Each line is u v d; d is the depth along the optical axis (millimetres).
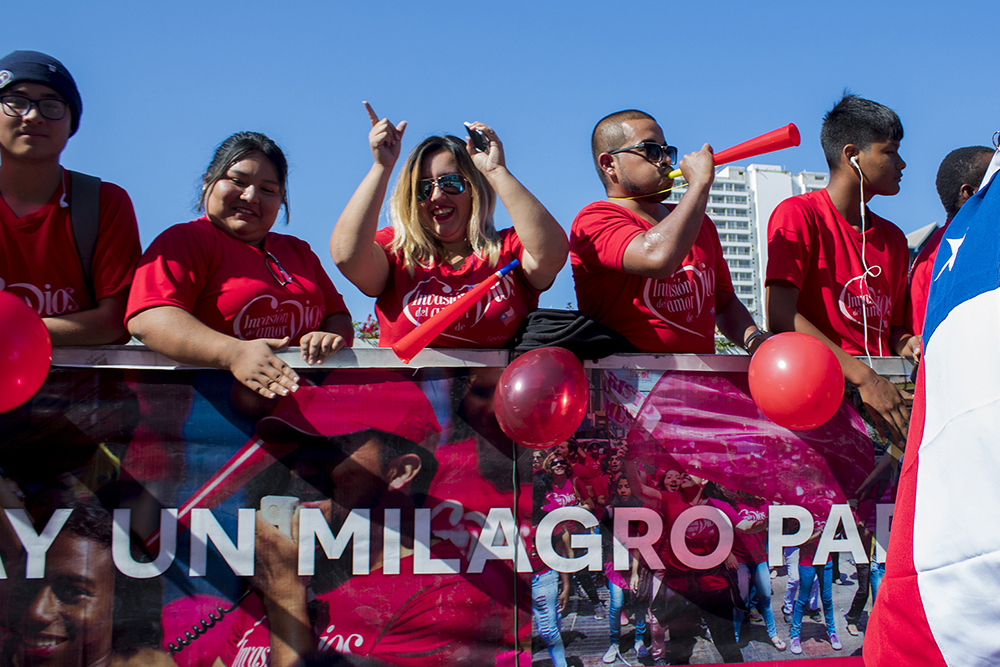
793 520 2477
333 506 2273
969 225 2084
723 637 2395
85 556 2170
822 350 2275
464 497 2324
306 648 2225
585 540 2363
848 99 3051
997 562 1805
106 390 2225
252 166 2523
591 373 2443
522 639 2307
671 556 2400
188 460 2234
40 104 2295
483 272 2611
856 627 2465
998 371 1872
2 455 2154
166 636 2178
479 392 2363
